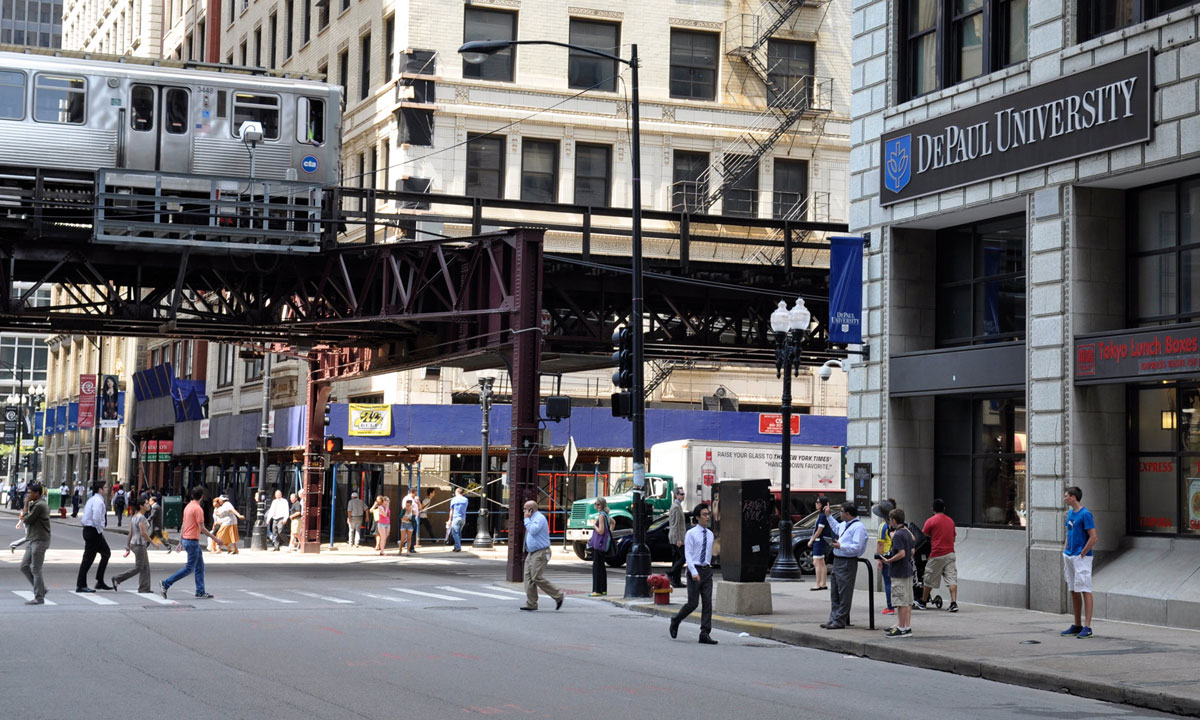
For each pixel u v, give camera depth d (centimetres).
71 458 9938
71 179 3106
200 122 3228
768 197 5019
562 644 1792
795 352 3011
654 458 4238
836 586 1941
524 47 4806
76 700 1262
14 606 2219
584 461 4906
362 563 3794
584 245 3269
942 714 1291
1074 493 1880
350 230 5172
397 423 4591
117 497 6328
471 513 4875
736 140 4988
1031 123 2273
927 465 2606
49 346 10919
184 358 7356
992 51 2403
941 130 2480
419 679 1425
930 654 1672
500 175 4766
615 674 1500
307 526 4259
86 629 1880
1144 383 2172
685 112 4941
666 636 1939
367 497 4897
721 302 3872
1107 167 2133
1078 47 2191
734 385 5112
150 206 3117
